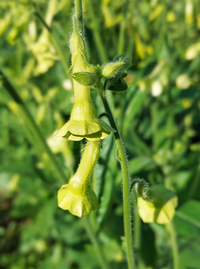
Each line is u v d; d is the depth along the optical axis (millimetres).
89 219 209
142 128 333
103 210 191
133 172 251
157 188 156
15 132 371
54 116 259
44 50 229
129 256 152
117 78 142
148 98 311
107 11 264
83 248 289
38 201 344
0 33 233
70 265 300
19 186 304
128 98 243
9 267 337
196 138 355
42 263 308
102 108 175
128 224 148
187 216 216
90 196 139
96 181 189
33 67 286
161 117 324
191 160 280
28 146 370
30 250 339
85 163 140
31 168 293
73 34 137
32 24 223
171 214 152
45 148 199
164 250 253
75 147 173
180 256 230
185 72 296
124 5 242
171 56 284
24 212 344
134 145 283
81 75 127
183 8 312
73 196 138
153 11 267
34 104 312
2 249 376
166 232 245
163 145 298
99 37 228
